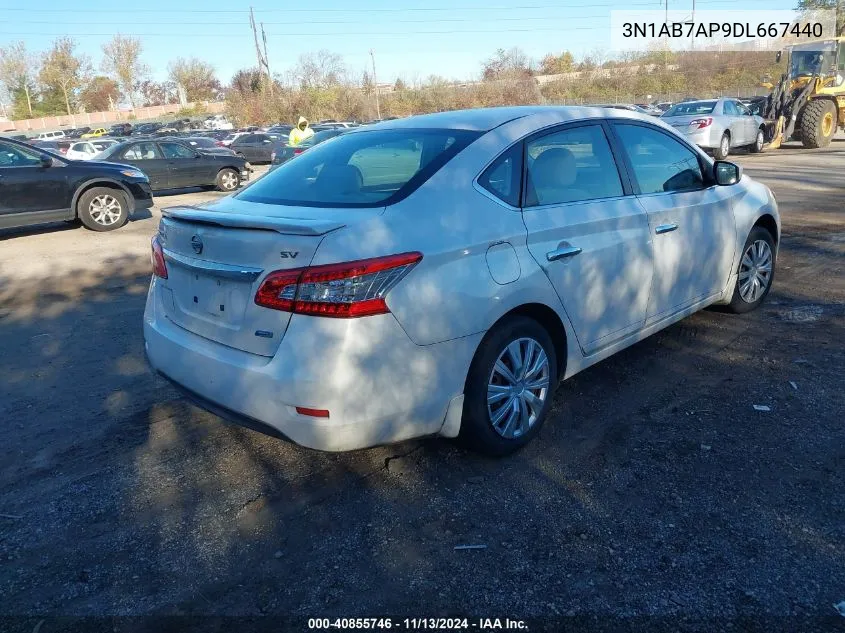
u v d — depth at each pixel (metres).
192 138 21.27
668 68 52.00
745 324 5.29
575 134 3.88
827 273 6.61
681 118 17.77
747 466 3.34
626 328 4.05
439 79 51.34
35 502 3.28
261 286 2.90
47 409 4.28
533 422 3.60
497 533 2.94
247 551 2.89
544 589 2.60
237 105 54.09
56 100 79.44
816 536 2.82
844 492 3.10
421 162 3.38
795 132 20.56
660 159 4.41
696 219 4.51
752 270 5.36
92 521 3.12
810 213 9.62
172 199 16.47
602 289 3.79
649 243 4.08
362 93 53.84
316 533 2.99
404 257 2.89
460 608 2.53
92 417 4.15
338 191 3.38
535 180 3.56
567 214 3.60
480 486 3.29
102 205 11.30
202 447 3.76
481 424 3.31
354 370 2.79
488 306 3.15
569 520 3.00
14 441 3.87
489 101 45.88
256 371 2.91
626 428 3.78
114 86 83.00
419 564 2.77
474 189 3.30
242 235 2.98
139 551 2.91
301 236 2.83
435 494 3.24
